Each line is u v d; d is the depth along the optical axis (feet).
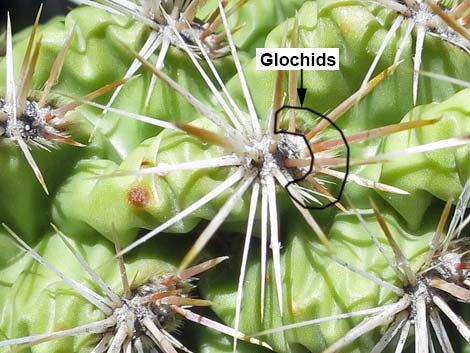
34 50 0.41
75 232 0.42
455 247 0.39
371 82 0.39
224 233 0.42
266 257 0.40
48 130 0.41
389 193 0.39
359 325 0.38
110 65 0.43
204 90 0.43
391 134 0.39
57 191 0.42
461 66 0.41
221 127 0.38
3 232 0.42
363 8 0.40
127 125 0.43
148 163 0.39
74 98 0.42
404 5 0.40
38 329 0.39
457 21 0.41
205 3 0.46
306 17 0.41
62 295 0.40
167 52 0.43
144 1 0.43
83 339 0.39
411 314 0.39
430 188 0.39
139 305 0.40
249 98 0.39
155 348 0.41
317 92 0.41
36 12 0.56
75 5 0.55
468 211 0.41
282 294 0.39
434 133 0.38
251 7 0.45
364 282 0.39
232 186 0.39
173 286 0.40
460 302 0.41
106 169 0.41
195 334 0.42
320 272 0.39
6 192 0.41
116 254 0.39
